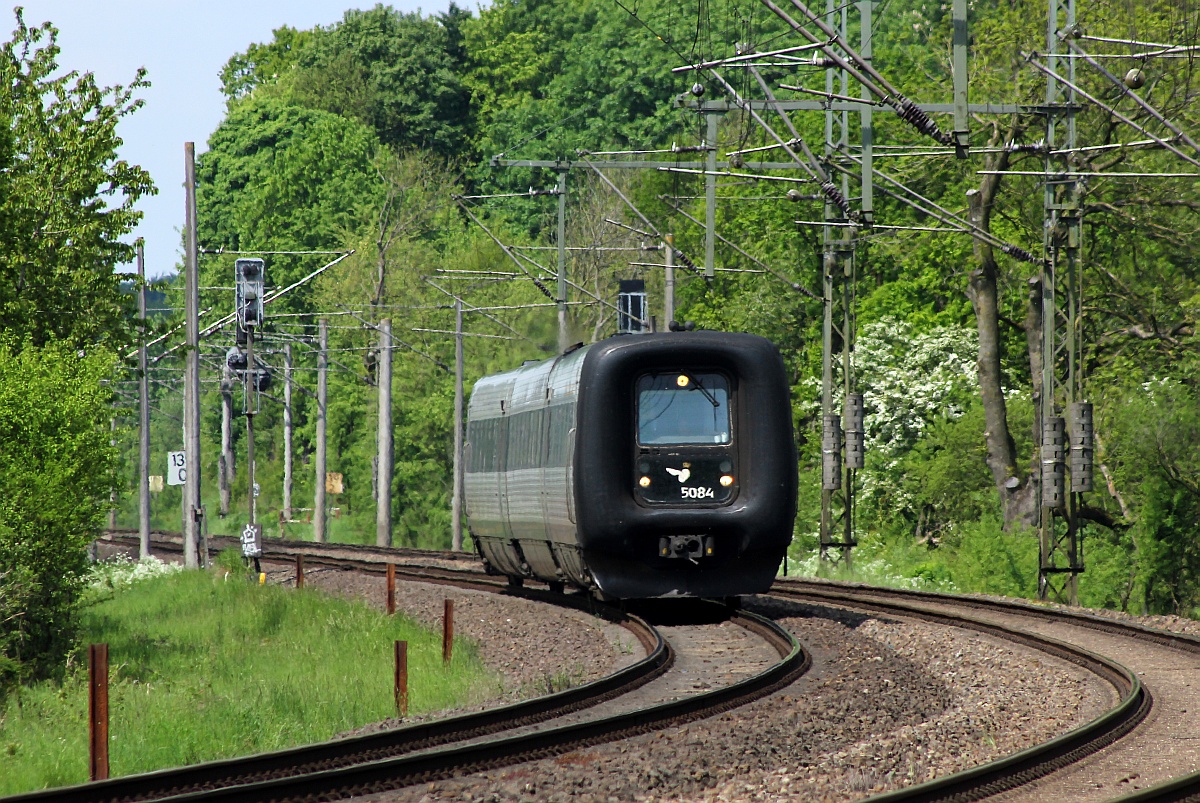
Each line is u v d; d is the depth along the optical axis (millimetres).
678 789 40875
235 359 120812
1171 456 139625
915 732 48188
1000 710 53750
